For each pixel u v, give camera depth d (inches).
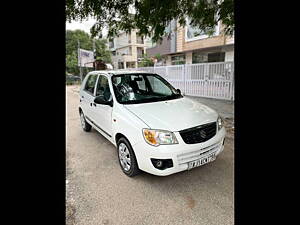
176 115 98.7
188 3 179.8
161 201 84.3
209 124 96.8
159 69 398.3
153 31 203.6
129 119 98.5
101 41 1224.2
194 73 336.5
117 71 142.5
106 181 100.5
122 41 1334.9
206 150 92.4
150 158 86.7
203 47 442.6
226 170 108.6
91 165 118.9
